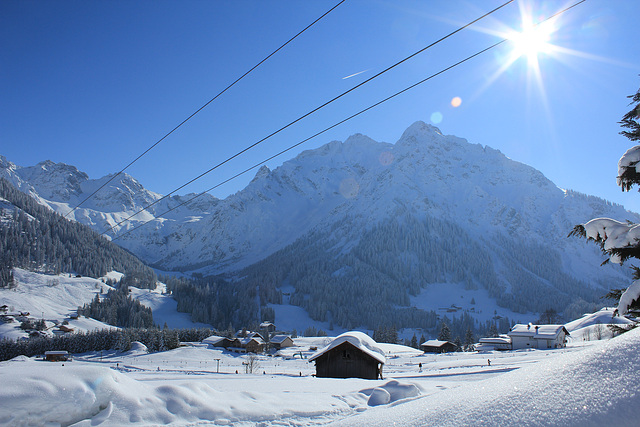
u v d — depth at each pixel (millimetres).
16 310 161750
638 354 4598
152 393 10008
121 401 9062
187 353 106375
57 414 8102
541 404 4547
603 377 4512
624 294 8203
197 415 9641
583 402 4297
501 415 4652
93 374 9375
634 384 4223
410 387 13445
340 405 12211
